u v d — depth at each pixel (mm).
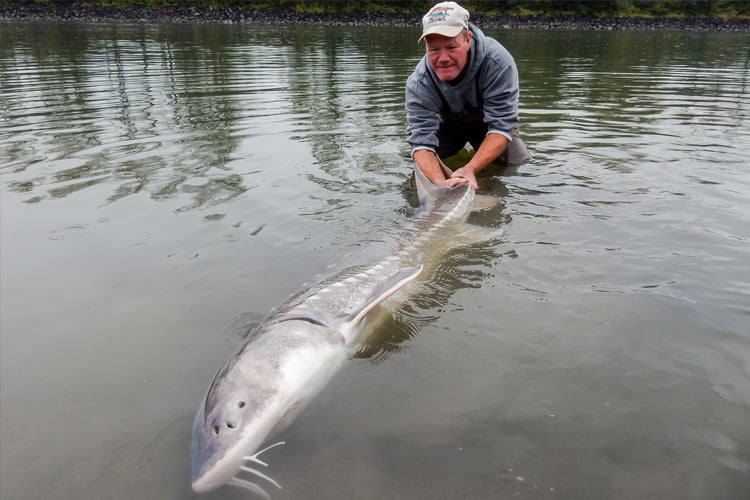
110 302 3557
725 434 2441
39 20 29062
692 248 4164
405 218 4863
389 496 2188
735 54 17875
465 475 2271
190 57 15453
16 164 6152
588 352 3023
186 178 5758
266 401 2555
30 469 2326
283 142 7109
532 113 8773
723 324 3225
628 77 12469
